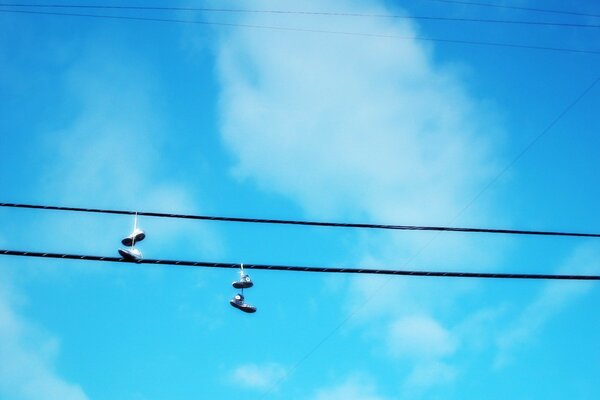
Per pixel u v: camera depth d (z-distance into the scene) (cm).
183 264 995
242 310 1256
